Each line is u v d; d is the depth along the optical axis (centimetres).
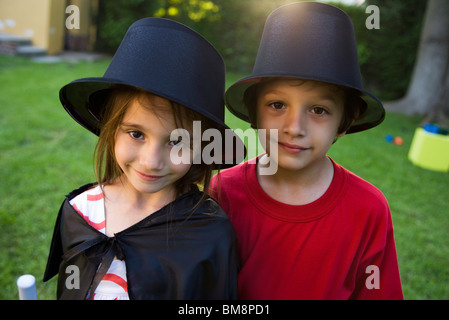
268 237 134
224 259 123
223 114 126
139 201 135
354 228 132
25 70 870
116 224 134
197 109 108
